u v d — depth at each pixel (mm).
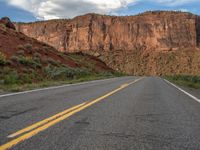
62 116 7098
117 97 12227
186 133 5535
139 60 181500
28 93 13359
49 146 4461
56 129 5652
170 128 5973
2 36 33781
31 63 28594
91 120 6691
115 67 177000
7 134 5133
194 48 195750
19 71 24688
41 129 5598
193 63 168375
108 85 21797
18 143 4570
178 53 181375
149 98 12039
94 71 54375
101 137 5102
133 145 4625
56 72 29875
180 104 10109
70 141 4789
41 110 7996
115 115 7469
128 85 22016
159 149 4430
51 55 40781
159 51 191750
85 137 5078
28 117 6855
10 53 29516
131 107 9062
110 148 4438
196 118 7223
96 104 9648
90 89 17031
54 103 9648
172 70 165750
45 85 19719
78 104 9500
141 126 6129
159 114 7766
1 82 18438
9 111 7691
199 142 4871
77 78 34188
